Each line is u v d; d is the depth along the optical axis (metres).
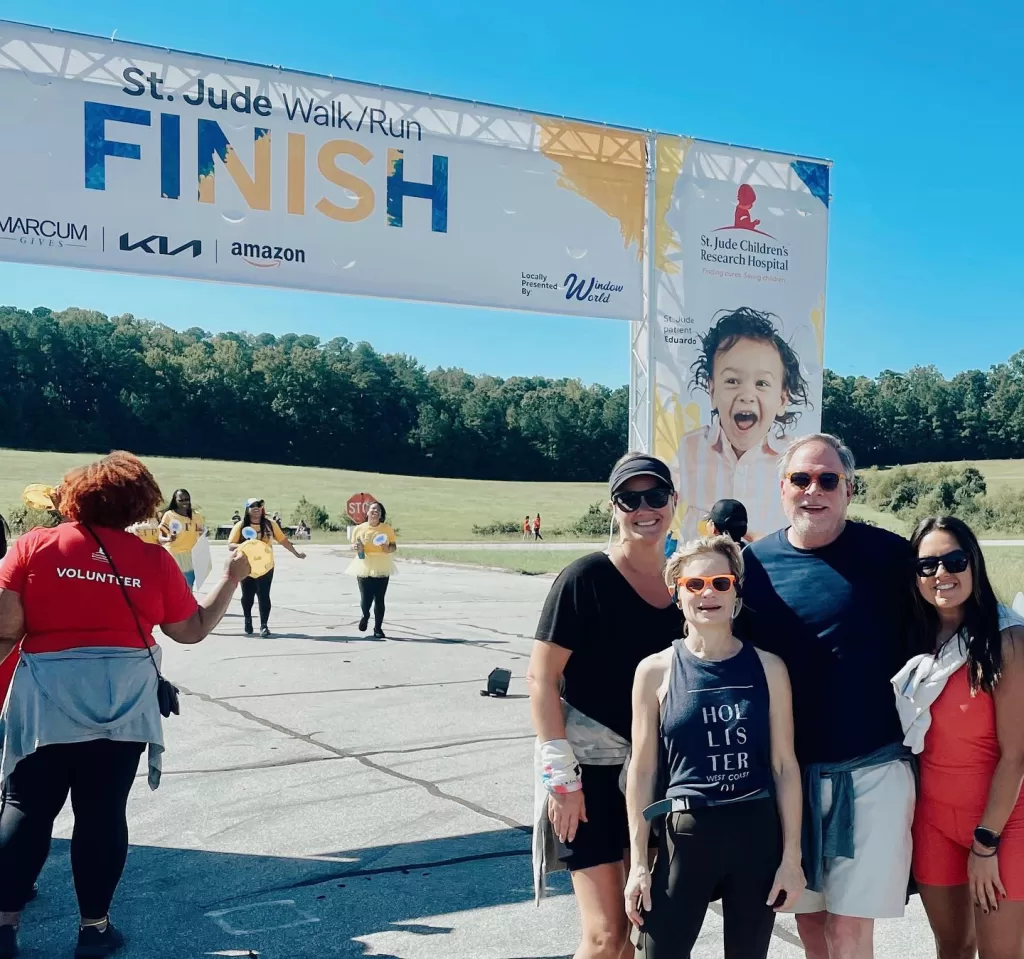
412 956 3.46
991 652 2.54
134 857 4.40
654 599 2.83
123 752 3.34
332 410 102.00
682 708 2.50
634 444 7.98
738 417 7.99
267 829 4.78
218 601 3.63
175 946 3.51
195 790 5.39
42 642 3.28
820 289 8.27
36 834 3.23
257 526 11.36
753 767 2.49
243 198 6.37
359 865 4.32
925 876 2.74
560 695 2.79
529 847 4.57
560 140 7.25
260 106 6.40
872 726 2.67
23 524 36.75
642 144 7.54
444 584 20.80
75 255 6.00
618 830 2.74
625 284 7.56
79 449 90.50
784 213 8.09
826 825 2.67
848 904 2.63
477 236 7.02
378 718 7.21
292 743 6.43
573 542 47.88
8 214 5.86
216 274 6.32
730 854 2.46
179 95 6.20
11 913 3.23
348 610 14.81
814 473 2.76
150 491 3.45
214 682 8.56
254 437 99.50
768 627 2.76
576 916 3.81
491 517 62.78
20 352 93.75
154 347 107.31
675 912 2.47
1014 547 33.06
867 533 2.82
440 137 6.89
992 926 2.62
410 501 70.50
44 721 3.18
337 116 6.59
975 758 2.63
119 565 3.32
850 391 95.38
